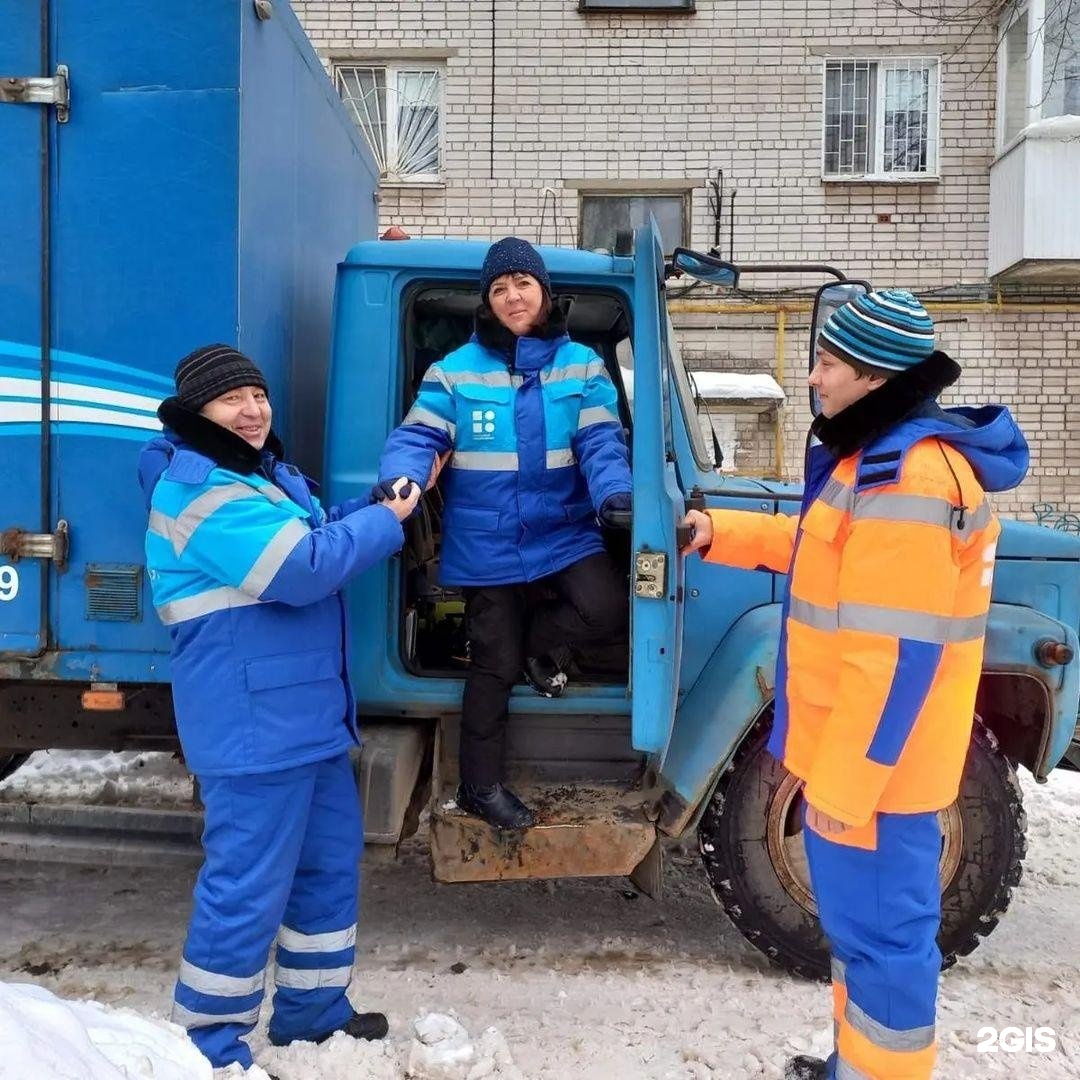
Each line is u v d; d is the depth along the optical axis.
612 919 3.26
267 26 2.71
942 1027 2.60
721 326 9.30
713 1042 2.50
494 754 2.67
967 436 1.89
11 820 2.76
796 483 3.30
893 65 9.41
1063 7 8.70
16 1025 1.65
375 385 2.82
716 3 9.26
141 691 2.74
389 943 3.06
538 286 2.60
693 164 9.40
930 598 1.81
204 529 2.07
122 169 2.53
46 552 2.58
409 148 9.73
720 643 2.89
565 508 2.67
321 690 2.22
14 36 2.51
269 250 2.75
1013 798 2.80
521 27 9.36
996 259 9.17
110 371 2.56
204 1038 2.15
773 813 2.80
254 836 2.15
